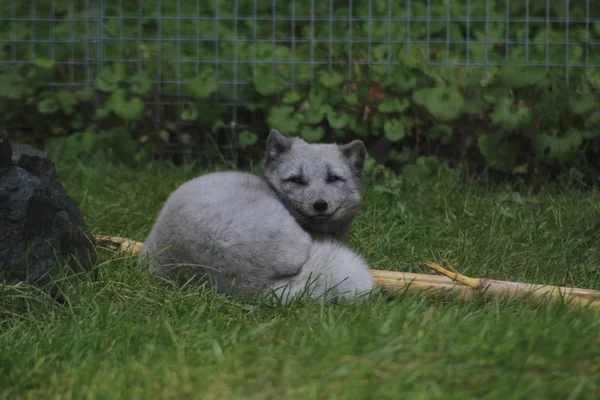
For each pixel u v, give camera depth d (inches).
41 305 239.6
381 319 215.2
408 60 439.5
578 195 392.5
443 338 196.5
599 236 339.3
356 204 302.5
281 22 522.6
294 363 188.7
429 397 168.7
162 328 216.4
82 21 473.4
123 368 193.3
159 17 466.9
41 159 273.7
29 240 246.8
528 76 426.6
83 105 475.5
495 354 187.6
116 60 472.4
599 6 473.4
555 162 428.5
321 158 296.4
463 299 259.9
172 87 467.8
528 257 317.4
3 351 206.1
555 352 187.5
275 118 438.9
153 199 381.4
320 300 230.2
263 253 254.2
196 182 278.8
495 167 430.3
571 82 436.8
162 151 469.7
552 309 222.7
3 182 247.6
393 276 268.8
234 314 237.3
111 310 232.2
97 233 324.2
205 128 466.3
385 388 174.4
